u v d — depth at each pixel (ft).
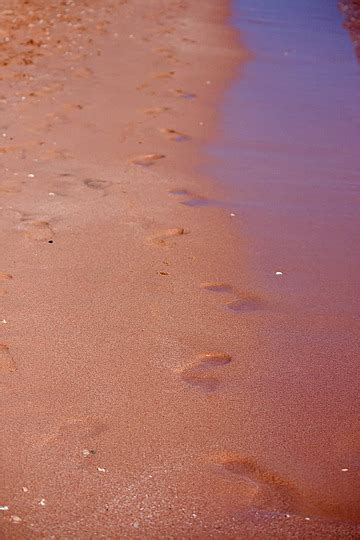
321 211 28.63
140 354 19.07
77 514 13.80
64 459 15.29
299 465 15.52
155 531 13.50
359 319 21.31
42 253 23.95
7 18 58.70
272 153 34.55
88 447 15.67
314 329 20.67
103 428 16.29
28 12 61.41
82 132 35.78
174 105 40.75
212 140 35.81
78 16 61.41
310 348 19.75
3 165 31.12
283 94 44.09
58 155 32.71
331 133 37.68
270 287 22.84
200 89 44.09
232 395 17.66
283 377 18.47
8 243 24.43
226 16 65.72
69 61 48.11
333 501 14.52
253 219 27.58
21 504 13.97
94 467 15.10
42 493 14.30
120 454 15.52
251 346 19.71
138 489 14.57
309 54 54.19
